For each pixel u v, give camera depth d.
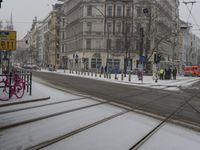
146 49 72.62
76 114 14.67
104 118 13.68
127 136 10.41
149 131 11.25
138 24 80.56
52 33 139.12
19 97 19.72
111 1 96.00
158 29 89.69
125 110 16.11
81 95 23.17
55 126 11.92
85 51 97.94
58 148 8.92
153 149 8.91
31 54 176.75
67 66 119.44
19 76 21.38
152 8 85.06
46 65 140.88
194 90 32.31
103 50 97.19
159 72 57.00
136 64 92.75
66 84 34.62
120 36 90.88
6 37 26.78
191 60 172.38
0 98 18.86
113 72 86.50
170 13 107.00
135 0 92.19
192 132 11.26
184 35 149.00
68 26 119.94
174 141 9.90
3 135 10.45
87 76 60.78
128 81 45.03
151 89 31.84
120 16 95.75
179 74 98.12
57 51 135.25
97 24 97.50
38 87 28.55
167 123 12.88
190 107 18.14
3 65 44.75
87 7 98.00
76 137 10.20
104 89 29.38
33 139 9.95
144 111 15.95
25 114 14.46
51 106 17.19
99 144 9.34
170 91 30.08
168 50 109.19
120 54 95.06
